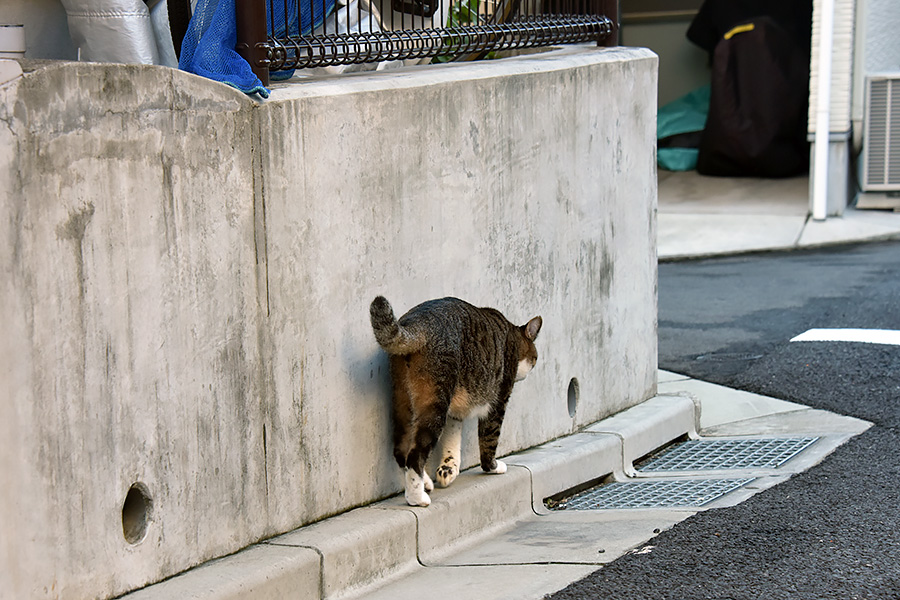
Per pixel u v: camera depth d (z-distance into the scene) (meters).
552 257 6.72
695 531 5.41
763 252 13.54
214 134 4.56
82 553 4.11
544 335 6.68
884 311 10.33
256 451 4.84
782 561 4.93
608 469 6.78
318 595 4.74
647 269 7.73
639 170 7.57
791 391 8.40
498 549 5.46
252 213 4.76
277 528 4.96
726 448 7.35
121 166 4.19
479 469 6.07
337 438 5.25
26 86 3.83
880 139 14.84
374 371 5.45
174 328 4.44
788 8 16.91
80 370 4.07
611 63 7.16
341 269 5.22
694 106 18.34
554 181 6.69
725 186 16.64
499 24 6.61
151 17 5.54
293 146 4.92
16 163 3.81
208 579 4.43
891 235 13.89
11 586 3.86
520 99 6.34
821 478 6.33
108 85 4.12
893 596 4.52
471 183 6.02
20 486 3.88
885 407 7.83
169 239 4.40
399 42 5.93
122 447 4.25
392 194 5.49
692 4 18.61
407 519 5.21
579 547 5.35
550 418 6.77
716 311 10.84
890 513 5.61
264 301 4.84
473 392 5.53
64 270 4.00
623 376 7.52
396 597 4.84
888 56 15.05
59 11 5.45
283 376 4.95
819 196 14.35
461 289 6.02
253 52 4.98
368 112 5.30
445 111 5.79
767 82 16.33
